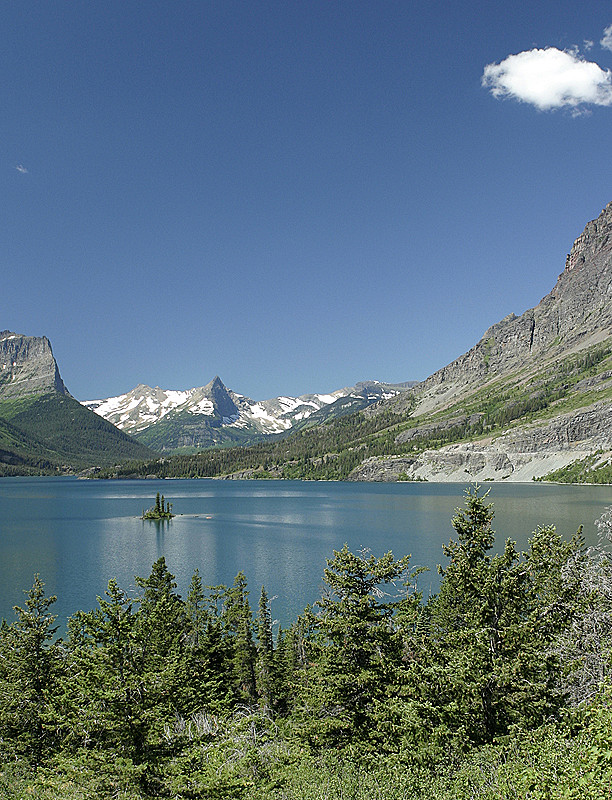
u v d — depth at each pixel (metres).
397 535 143.88
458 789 19.06
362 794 20.61
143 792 19.94
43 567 112.00
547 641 25.80
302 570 106.00
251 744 25.31
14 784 23.48
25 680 31.89
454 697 24.22
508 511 170.50
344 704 26.91
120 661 22.22
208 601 67.94
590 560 34.44
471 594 27.28
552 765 16.89
